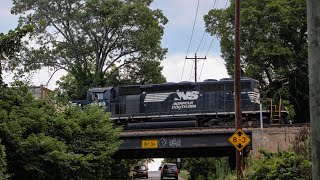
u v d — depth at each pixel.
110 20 48.62
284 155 15.52
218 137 28.78
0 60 16.38
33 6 49.62
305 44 46.22
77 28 49.88
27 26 16.64
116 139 21.61
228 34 48.72
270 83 47.44
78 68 51.53
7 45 16.28
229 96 32.72
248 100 32.03
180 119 33.25
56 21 50.12
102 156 18.53
